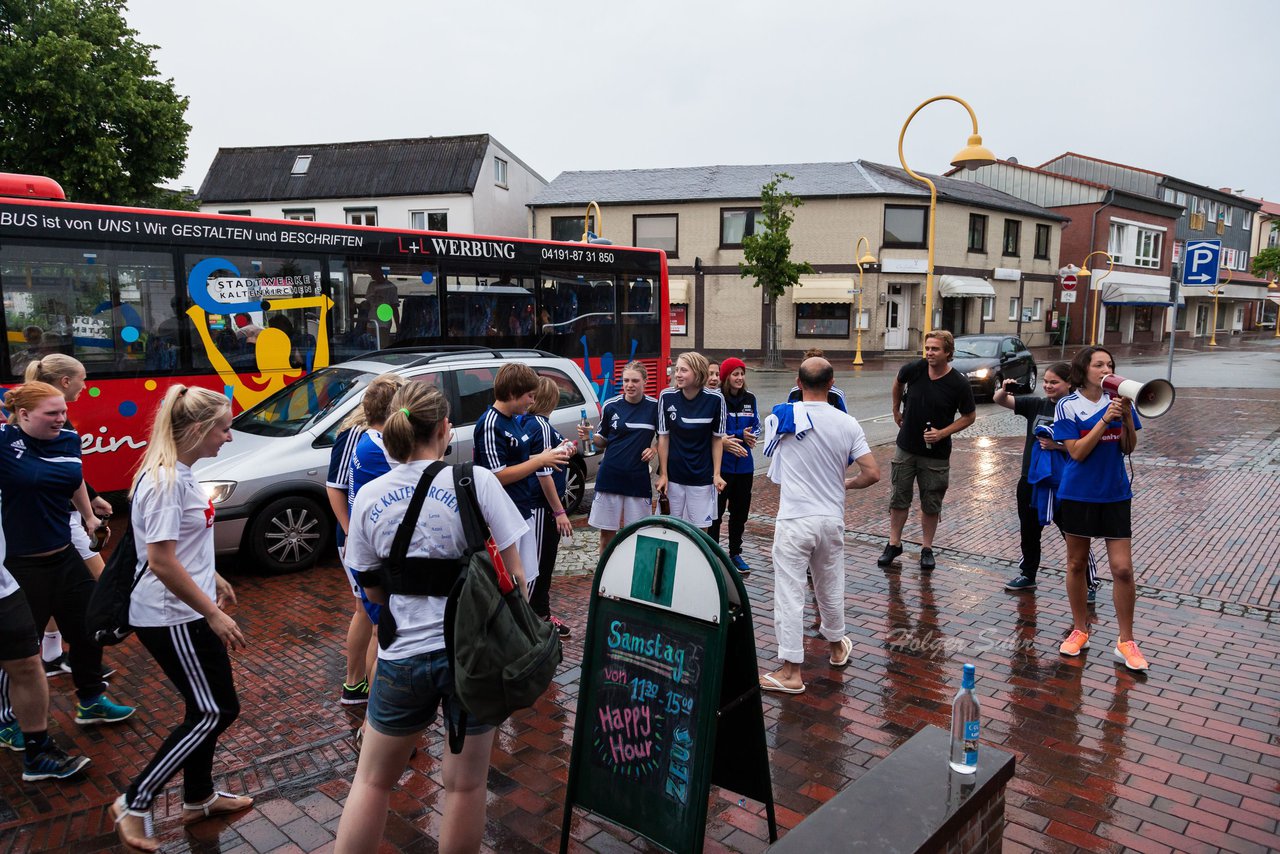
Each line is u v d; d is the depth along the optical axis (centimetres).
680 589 286
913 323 3294
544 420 495
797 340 3256
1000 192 4003
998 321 3675
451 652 250
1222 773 373
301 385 750
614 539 305
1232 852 317
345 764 382
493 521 266
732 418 675
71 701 454
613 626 302
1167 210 4588
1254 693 454
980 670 484
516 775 372
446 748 272
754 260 2853
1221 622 559
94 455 796
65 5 1748
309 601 612
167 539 298
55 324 774
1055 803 349
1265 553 710
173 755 315
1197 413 1603
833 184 3212
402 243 980
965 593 621
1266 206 6488
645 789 288
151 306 820
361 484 386
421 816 338
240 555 697
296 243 903
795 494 457
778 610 457
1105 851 317
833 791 358
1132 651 484
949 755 268
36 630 365
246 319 873
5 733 403
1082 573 503
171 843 321
